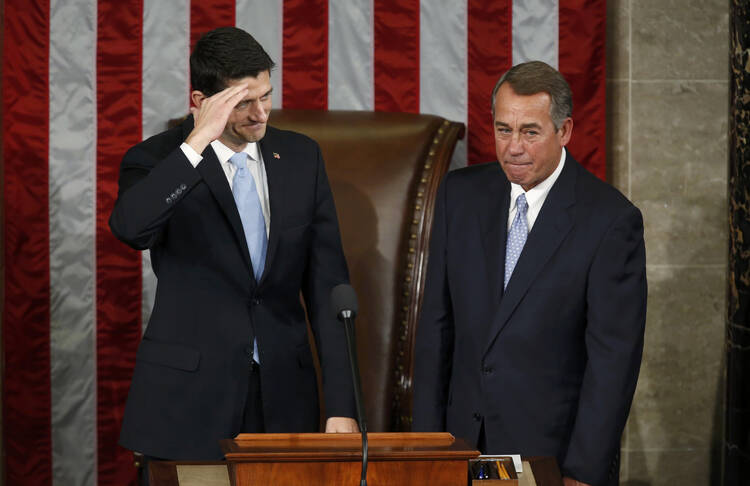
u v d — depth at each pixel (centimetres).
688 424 1479
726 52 1449
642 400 1477
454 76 1405
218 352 936
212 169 943
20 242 1373
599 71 1395
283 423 958
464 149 1413
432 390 984
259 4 1389
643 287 930
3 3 1372
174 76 1384
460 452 676
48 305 1384
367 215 1306
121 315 1395
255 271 964
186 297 942
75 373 1395
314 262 1006
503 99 902
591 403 896
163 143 974
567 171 959
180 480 704
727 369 1367
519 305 931
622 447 1482
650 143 1455
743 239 1312
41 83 1368
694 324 1472
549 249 930
